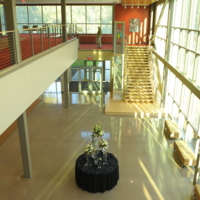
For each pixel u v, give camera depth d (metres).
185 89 9.58
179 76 9.47
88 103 14.09
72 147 8.98
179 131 9.55
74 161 8.07
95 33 18.02
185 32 9.61
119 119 11.64
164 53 12.84
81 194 6.51
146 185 6.88
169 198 6.38
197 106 8.34
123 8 17.28
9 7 5.22
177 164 7.95
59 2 16.53
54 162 8.01
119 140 9.52
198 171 7.06
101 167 6.63
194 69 8.06
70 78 18.30
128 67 14.48
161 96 12.61
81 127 10.73
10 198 6.37
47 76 7.50
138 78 14.24
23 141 6.79
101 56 14.75
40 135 9.96
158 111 12.09
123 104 13.13
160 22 14.39
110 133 10.12
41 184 6.93
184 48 9.32
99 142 6.74
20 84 5.38
